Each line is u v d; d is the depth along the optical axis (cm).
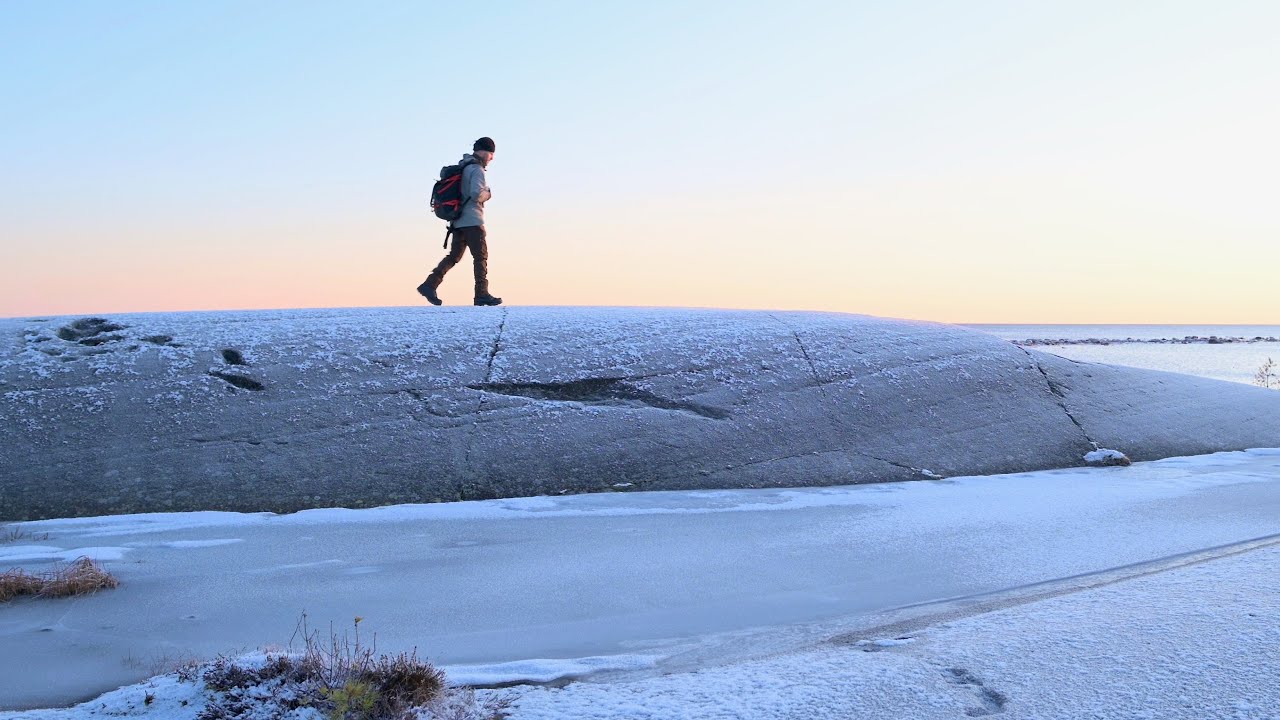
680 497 916
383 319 1216
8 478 880
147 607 553
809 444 1063
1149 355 6272
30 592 575
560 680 415
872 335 1330
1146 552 654
